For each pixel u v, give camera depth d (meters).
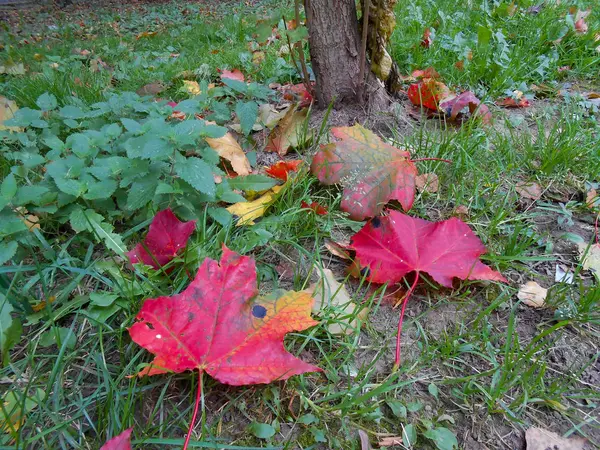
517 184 0.55
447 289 0.42
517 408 0.32
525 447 0.30
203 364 0.29
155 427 0.30
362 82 0.65
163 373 0.34
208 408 0.32
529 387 0.33
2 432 0.30
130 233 0.45
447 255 0.39
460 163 0.55
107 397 0.31
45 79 0.83
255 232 0.45
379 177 0.48
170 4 3.15
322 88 0.67
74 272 0.44
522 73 0.80
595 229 0.47
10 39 1.74
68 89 0.78
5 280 0.40
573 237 0.46
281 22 1.30
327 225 0.48
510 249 0.45
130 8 3.09
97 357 0.34
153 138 0.44
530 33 0.91
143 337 0.30
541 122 0.68
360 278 0.42
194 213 0.46
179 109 0.57
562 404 0.33
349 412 0.32
